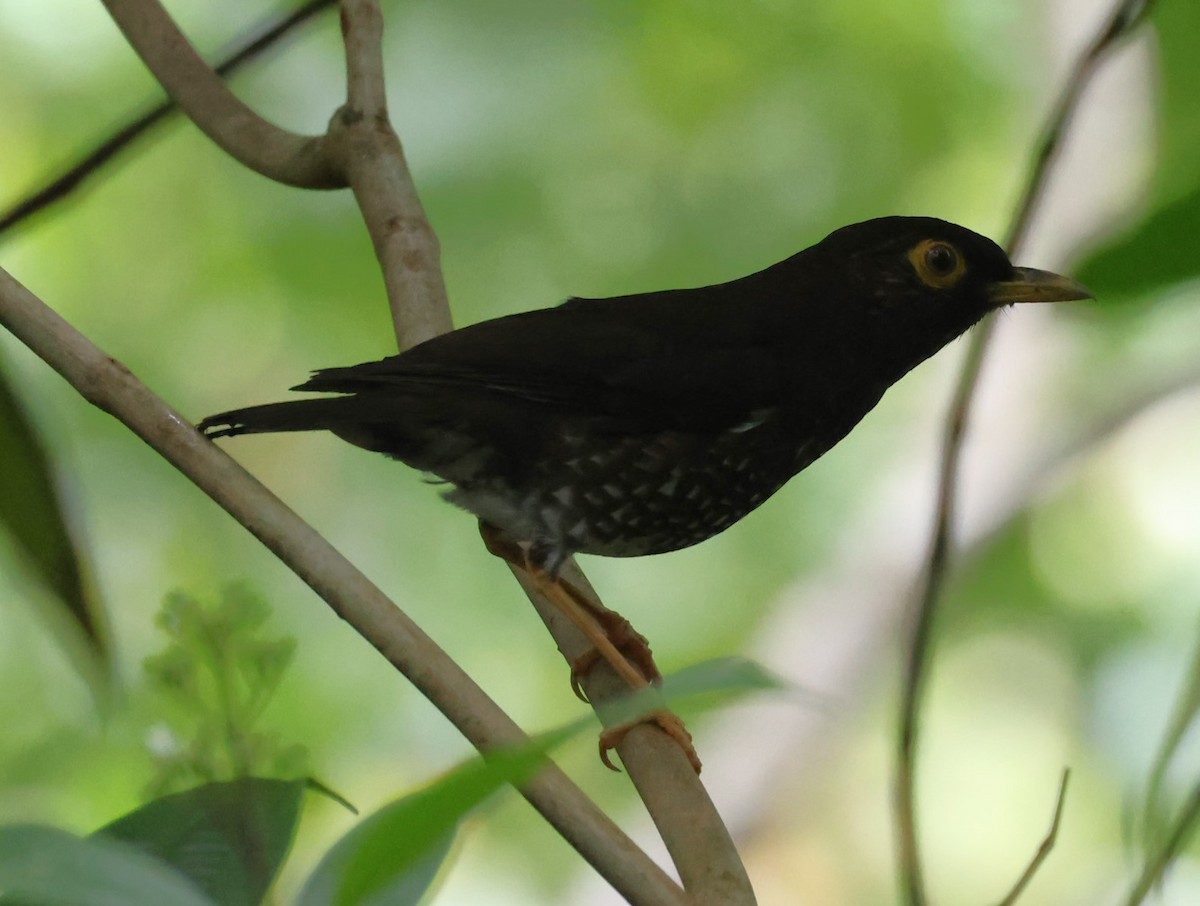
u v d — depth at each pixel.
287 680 11.95
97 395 5.40
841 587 12.26
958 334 8.34
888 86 13.68
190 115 8.54
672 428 7.74
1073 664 13.05
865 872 11.73
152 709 10.46
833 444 8.47
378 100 8.09
